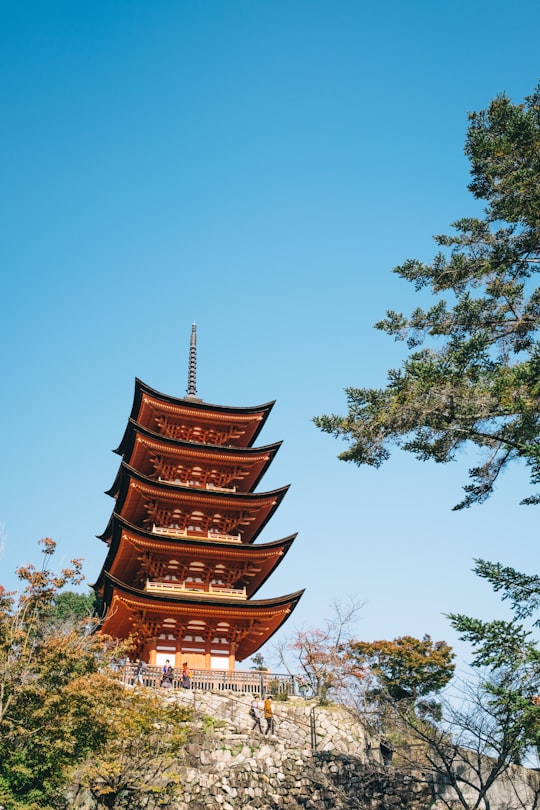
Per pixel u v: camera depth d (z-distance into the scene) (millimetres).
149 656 46688
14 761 23406
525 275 24688
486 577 19375
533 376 20406
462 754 27578
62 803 26609
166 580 50375
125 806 28297
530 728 18375
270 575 53625
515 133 23500
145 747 28531
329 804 30797
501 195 24188
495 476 22703
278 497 53094
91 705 24828
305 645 48156
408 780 30359
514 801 28094
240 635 48906
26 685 23969
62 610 60531
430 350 23156
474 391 20812
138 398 56281
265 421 58812
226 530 53594
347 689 35188
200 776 30625
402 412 21250
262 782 31578
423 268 24547
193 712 34688
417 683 44656
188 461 54656
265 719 36625
